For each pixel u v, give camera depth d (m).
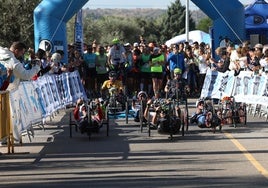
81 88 25.73
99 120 16.38
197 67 29.45
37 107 17.50
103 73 28.00
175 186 10.42
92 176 11.43
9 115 14.19
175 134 16.67
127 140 16.11
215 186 10.36
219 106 19.19
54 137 16.89
